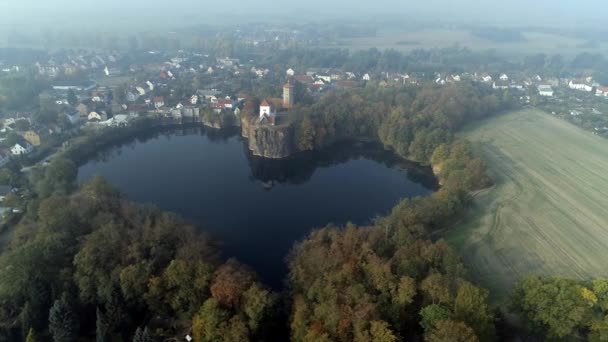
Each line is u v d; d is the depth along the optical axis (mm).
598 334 81500
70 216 117812
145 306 97938
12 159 192250
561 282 88750
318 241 114250
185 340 88125
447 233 135500
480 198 161750
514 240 132375
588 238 135500
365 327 78000
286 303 99375
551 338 83688
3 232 134875
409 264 95875
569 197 164625
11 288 94312
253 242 138625
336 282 92125
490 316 80938
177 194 175250
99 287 94812
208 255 111188
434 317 79688
